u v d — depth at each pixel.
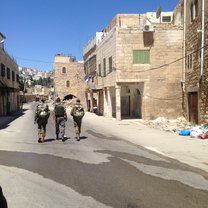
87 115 37.69
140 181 7.38
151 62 28.45
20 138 15.34
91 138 15.47
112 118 31.23
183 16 27.30
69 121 27.27
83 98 71.06
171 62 28.44
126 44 28.34
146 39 28.34
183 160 9.84
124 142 14.16
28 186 6.95
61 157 10.34
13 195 6.31
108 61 31.95
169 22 31.64
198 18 22.39
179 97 28.53
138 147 12.66
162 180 7.49
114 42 28.97
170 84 28.52
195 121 23.77
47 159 10.01
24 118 31.98
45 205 5.73
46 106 13.89
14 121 27.67
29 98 132.00
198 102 22.23
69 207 5.63
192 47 24.12
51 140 14.56
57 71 70.56
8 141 14.26
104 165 9.11
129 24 31.25
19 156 10.55
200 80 21.66
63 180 7.44
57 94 70.44
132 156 10.59
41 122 13.85
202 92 21.34
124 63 28.39
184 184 7.16
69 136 16.14
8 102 39.84
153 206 5.71
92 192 6.52
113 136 16.45
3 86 34.47
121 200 6.03
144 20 28.64
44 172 8.23
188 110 25.56
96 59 39.72
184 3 26.19
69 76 70.94
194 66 23.52
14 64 49.03
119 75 28.41
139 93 31.39
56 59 70.62
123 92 35.38
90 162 9.52
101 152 11.36
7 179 7.54
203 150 11.73
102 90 36.94
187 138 15.29
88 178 7.63
